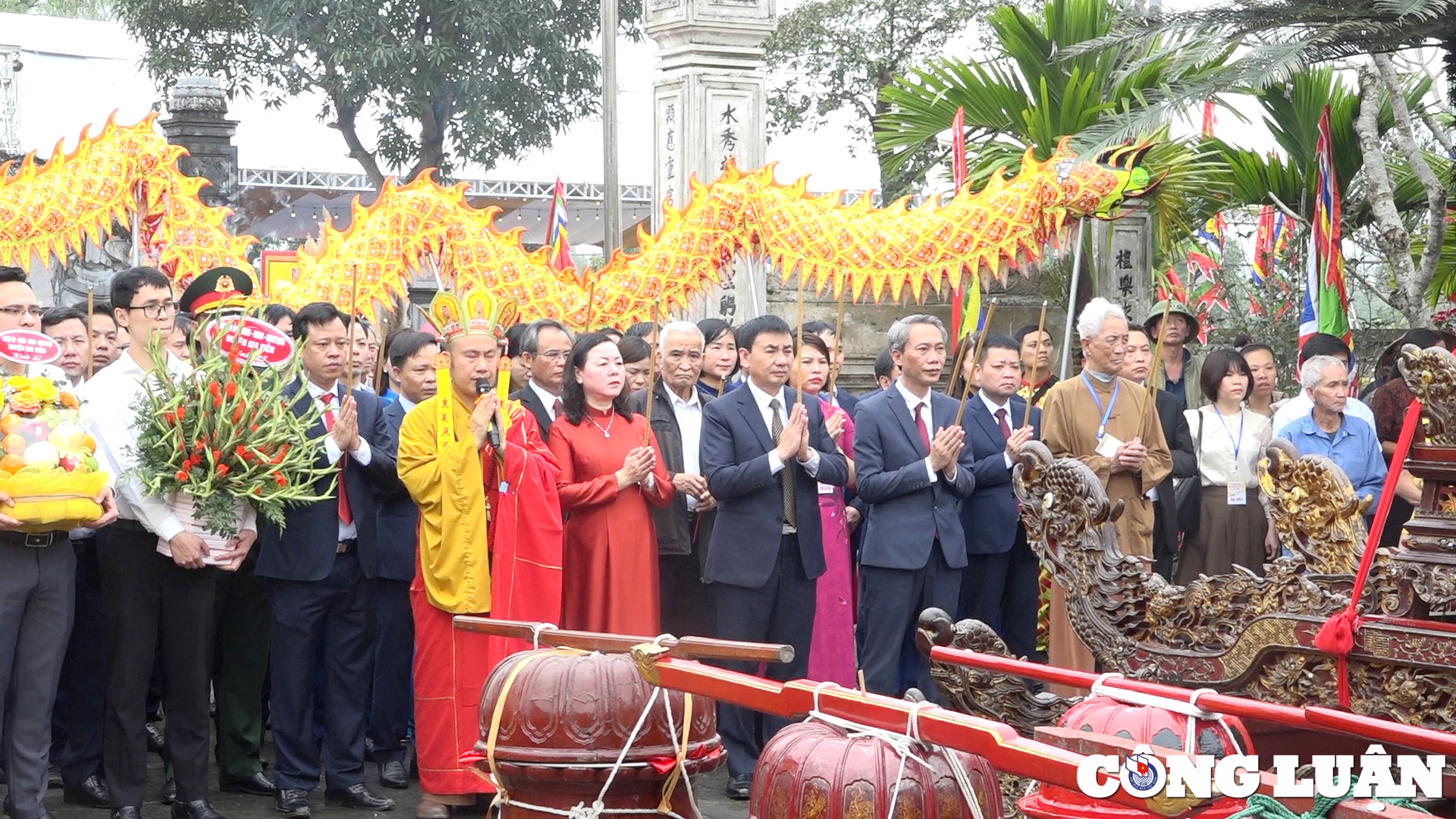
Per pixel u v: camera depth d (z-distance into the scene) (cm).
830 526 638
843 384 1248
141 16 2047
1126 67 949
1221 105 939
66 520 483
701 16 1149
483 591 549
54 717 641
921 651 423
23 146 2212
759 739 657
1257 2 861
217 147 1852
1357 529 421
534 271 809
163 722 691
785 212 763
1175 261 1343
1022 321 1270
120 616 522
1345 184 1132
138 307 530
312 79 2000
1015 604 674
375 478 592
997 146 1155
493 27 1880
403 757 625
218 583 594
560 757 346
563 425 581
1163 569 682
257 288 836
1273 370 737
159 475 509
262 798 598
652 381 581
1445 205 951
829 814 274
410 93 1894
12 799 497
